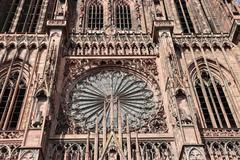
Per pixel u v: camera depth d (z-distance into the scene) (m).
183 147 32.78
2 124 38.56
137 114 40.72
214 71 46.59
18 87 42.84
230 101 42.31
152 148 35.53
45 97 37.69
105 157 33.06
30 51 47.22
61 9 52.28
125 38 50.56
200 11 58.00
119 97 42.91
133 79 45.22
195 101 41.25
